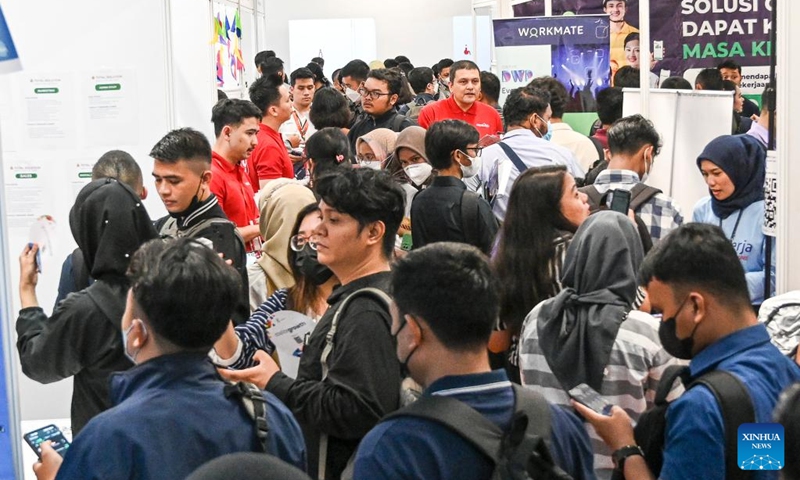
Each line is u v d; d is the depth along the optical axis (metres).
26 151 4.12
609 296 2.41
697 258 1.87
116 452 1.62
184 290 1.71
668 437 1.83
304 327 2.57
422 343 1.73
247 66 11.40
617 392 2.36
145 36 4.10
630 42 7.59
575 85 6.67
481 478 1.59
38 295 4.12
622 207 3.32
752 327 1.89
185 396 1.71
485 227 3.82
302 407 2.20
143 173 4.16
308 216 2.94
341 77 10.16
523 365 2.53
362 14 16.70
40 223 4.09
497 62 6.82
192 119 5.90
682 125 4.72
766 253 3.46
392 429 1.63
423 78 9.79
